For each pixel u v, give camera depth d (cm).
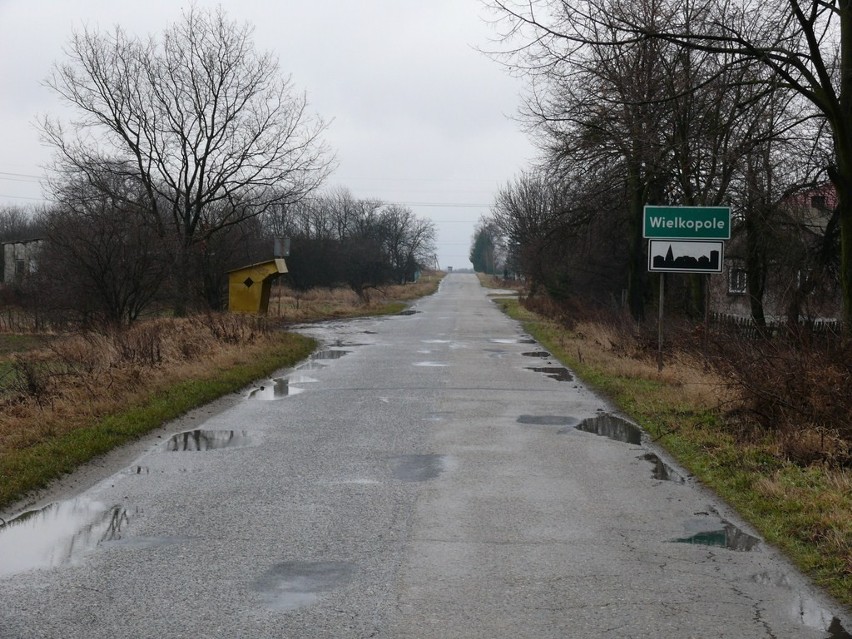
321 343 2509
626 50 1780
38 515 715
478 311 4631
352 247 7262
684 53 1850
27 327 2847
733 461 888
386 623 485
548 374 1750
